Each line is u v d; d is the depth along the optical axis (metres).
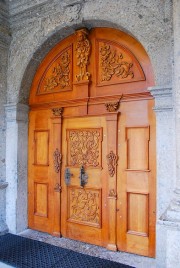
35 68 3.98
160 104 2.73
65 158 3.74
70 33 3.66
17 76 3.89
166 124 2.71
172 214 2.11
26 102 4.04
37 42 3.70
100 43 3.49
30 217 4.02
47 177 3.89
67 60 3.76
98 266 2.88
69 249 3.32
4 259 3.04
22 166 3.97
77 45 3.62
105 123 3.42
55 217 3.77
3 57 3.96
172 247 2.06
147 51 2.83
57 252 3.23
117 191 3.28
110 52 3.40
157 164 2.75
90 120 3.54
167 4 2.74
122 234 3.22
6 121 4.01
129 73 3.24
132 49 3.24
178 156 2.23
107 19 3.13
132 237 3.15
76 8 3.34
